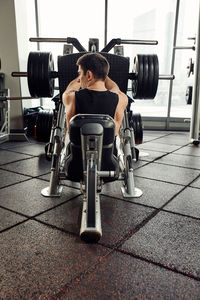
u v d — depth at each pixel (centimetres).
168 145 394
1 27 396
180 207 186
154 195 207
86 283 111
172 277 115
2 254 130
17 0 396
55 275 115
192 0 378
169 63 508
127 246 138
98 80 147
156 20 586
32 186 223
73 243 141
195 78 378
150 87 212
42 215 172
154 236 148
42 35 494
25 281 111
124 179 204
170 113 526
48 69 203
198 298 103
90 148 135
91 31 481
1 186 223
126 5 494
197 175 257
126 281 112
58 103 216
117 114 153
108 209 182
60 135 199
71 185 228
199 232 153
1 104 394
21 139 420
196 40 362
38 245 138
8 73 411
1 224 160
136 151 245
